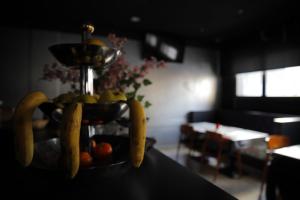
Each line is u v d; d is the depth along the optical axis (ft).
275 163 6.59
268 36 13.73
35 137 4.30
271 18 12.29
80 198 1.94
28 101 1.88
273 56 13.44
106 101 2.15
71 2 10.25
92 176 2.22
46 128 5.33
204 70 17.87
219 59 18.34
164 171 2.66
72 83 4.35
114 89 4.18
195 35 15.84
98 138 3.23
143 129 1.93
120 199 1.93
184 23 13.25
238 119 14.89
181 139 13.28
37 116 9.15
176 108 16.87
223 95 18.22
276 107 13.73
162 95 16.39
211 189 2.16
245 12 11.35
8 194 2.02
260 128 12.97
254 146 11.62
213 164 12.09
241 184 9.58
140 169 2.71
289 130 10.84
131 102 2.08
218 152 10.15
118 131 4.67
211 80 18.13
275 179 6.57
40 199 1.92
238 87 16.89
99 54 2.36
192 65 17.43
